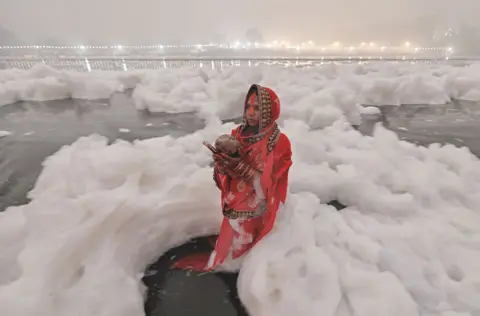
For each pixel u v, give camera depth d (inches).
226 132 185.6
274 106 77.6
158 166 119.3
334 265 82.3
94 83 307.1
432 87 289.6
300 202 110.3
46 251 77.9
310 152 154.3
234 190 83.8
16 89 283.7
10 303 65.7
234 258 88.9
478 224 103.5
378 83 281.4
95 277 75.8
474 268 85.8
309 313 70.1
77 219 87.9
